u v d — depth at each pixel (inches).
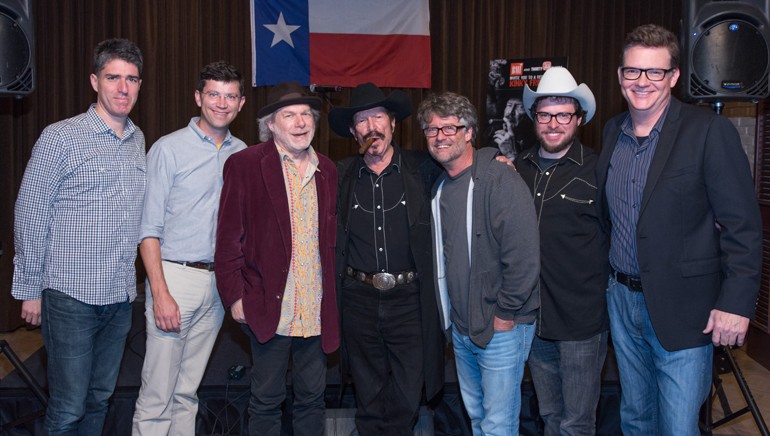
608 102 214.4
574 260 91.2
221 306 100.6
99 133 89.4
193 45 203.3
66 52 194.4
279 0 201.8
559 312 92.1
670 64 79.4
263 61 202.2
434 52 212.7
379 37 204.8
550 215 92.3
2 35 106.8
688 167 78.3
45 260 89.3
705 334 80.0
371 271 96.6
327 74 204.1
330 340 94.0
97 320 91.7
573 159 93.0
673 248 79.7
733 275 75.7
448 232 90.7
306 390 97.3
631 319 85.7
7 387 118.1
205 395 117.9
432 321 96.0
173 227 94.7
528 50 213.5
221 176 96.6
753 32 105.9
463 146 87.9
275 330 91.1
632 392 89.3
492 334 87.8
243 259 92.7
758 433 126.2
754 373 159.8
